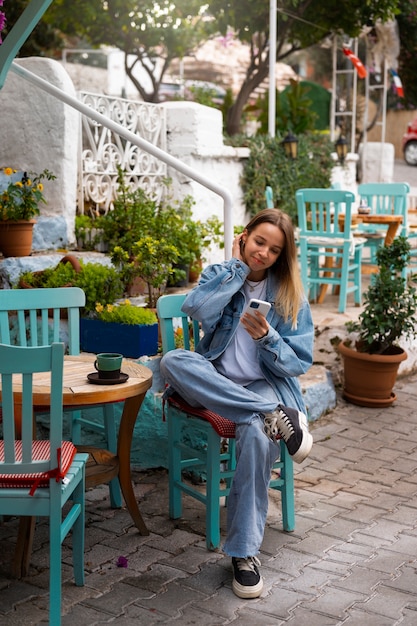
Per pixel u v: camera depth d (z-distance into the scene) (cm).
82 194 648
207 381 350
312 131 1151
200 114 745
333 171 1077
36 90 608
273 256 359
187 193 745
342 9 1087
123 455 368
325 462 475
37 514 284
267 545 367
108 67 1647
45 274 508
